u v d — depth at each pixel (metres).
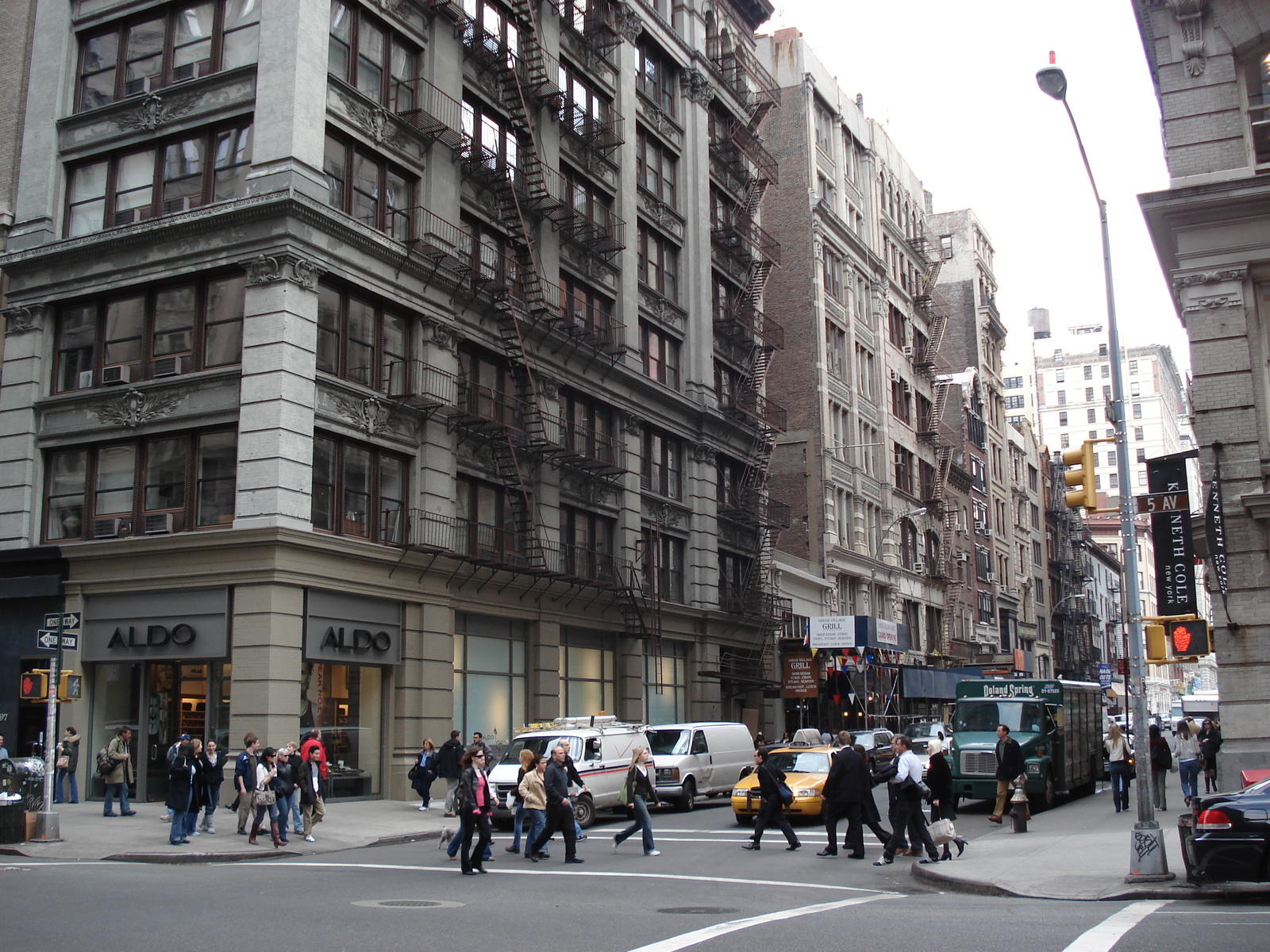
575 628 36.44
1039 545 97.50
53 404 28.20
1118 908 12.83
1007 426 91.88
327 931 10.95
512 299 32.69
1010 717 28.41
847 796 18.69
